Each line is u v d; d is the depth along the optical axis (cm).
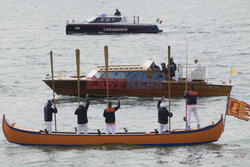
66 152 6331
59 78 9906
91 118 8156
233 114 6712
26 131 6544
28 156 6200
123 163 5919
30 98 9881
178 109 8831
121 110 8762
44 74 12725
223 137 7056
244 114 6700
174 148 6494
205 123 7794
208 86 9700
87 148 6475
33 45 18588
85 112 6481
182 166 5812
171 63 9712
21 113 8600
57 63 14550
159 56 15638
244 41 18862
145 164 5878
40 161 6009
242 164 5875
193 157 6128
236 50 16612
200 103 9288
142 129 7469
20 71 13138
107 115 6481
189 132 6531
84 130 6525
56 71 13175
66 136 6481
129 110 8769
